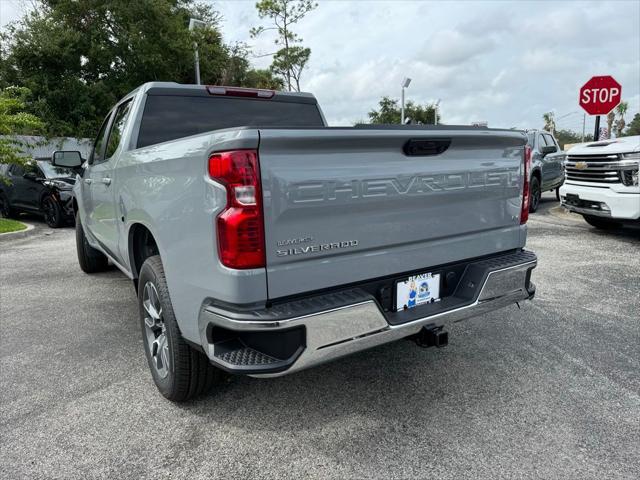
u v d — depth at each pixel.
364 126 2.30
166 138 3.78
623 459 2.35
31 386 3.22
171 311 2.70
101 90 20.19
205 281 2.28
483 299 2.83
